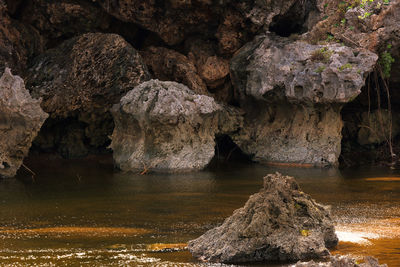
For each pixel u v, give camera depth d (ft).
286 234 23.13
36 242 26.05
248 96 56.49
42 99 48.08
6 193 38.63
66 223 30.09
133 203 35.32
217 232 23.93
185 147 48.88
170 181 43.52
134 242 25.96
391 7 51.16
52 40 56.65
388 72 52.16
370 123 58.90
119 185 41.73
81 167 50.14
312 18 57.62
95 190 39.70
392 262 22.62
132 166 48.03
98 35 53.26
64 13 54.44
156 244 25.46
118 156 49.14
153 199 36.55
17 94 43.29
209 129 50.90
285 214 23.50
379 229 28.35
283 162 53.16
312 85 49.75
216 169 50.14
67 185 41.65
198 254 23.52
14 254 23.93
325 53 50.47
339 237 26.58
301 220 24.09
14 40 52.24
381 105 59.77
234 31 57.06
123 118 49.03
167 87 49.78
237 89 57.41
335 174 47.44
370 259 19.75
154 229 28.68
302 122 53.42
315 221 24.30
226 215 31.91
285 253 22.71
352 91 48.91
